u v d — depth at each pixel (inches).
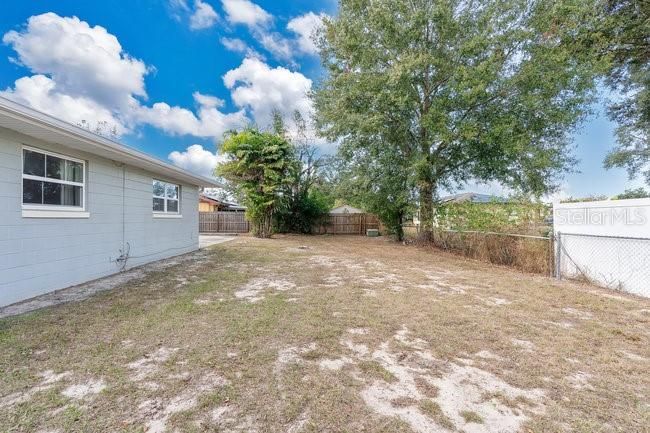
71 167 209.5
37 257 181.9
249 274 261.4
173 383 93.1
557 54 356.8
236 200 687.7
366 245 534.9
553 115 379.2
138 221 291.0
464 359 112.6
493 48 384.8
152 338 125.3
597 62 356.8
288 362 108.0
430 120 401.4
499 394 90.6
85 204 220.8
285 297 190.1
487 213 365.4
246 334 131.1
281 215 761.6
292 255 388.5
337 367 105.2
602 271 227.6
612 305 178.7
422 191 482.6
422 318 154.6
